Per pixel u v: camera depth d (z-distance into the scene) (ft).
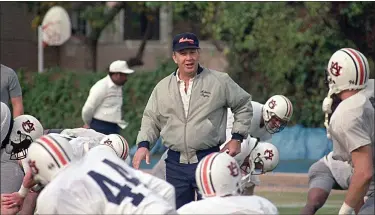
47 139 56.75
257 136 91.45
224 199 57.26
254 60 186.29
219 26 188.24
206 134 78.89
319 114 176.24
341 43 178.29
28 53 228.43
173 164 80.53
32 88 193.77
